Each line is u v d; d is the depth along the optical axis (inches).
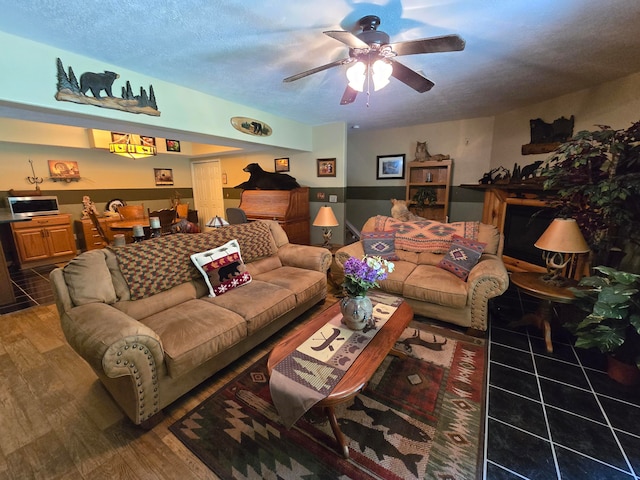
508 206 159.5
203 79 99.9
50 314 112.7
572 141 86.2
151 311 78.5
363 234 131.0
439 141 193.3
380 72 67.6
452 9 60.5
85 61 80.8
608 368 73.3
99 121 93.4
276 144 157.3
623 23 66.2
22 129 163.6
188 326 70.0
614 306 64.6
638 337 68.5
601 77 103.8
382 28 68.6
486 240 111.0
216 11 59.6
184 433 59.9
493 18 64.2
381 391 69.9
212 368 73.5
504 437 57.5
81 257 73.5
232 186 248.7
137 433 59.9
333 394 49.9
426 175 195.0
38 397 69.9
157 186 253.9
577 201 97.4
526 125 149.7
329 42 74.1
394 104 137.6
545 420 61.3
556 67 94.1
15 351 88.6
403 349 86.5
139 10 58.8
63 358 85.0
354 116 162.1
